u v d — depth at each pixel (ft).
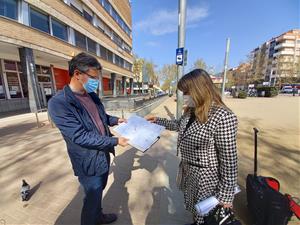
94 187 5.65
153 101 46.47
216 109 4.44
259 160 12.78
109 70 79.46
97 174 5.56
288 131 20.67
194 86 4.54
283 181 9.88
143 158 13.75
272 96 96.27
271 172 10.96
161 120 7.47
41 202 8.60
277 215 5.78
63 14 45.21
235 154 4.33
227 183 4.44
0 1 29.99
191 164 5.11
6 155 14.28
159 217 7.61
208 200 4.56
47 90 54.39
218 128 4.31
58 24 44.42
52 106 4.73
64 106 4.71
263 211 6.04
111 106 27.40
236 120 4.32
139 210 8.04
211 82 4.64
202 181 4.91
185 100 5.34
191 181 5.27
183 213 7.84
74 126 4.69
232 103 58.03
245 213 7.57
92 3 60.80
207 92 4.49
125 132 6.51
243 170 11.31
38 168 12.09
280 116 30.94
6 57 42.09
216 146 4.54
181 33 18.61
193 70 4.93
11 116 32.86
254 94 110.42
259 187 6.47
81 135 4.72
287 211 5.82
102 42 70.64
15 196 9.07
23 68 35.27
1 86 41.39
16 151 15.12
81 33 54.80
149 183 10.21
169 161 13.20
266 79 204.95
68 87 5.11
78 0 53.06
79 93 5.46
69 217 7.62
